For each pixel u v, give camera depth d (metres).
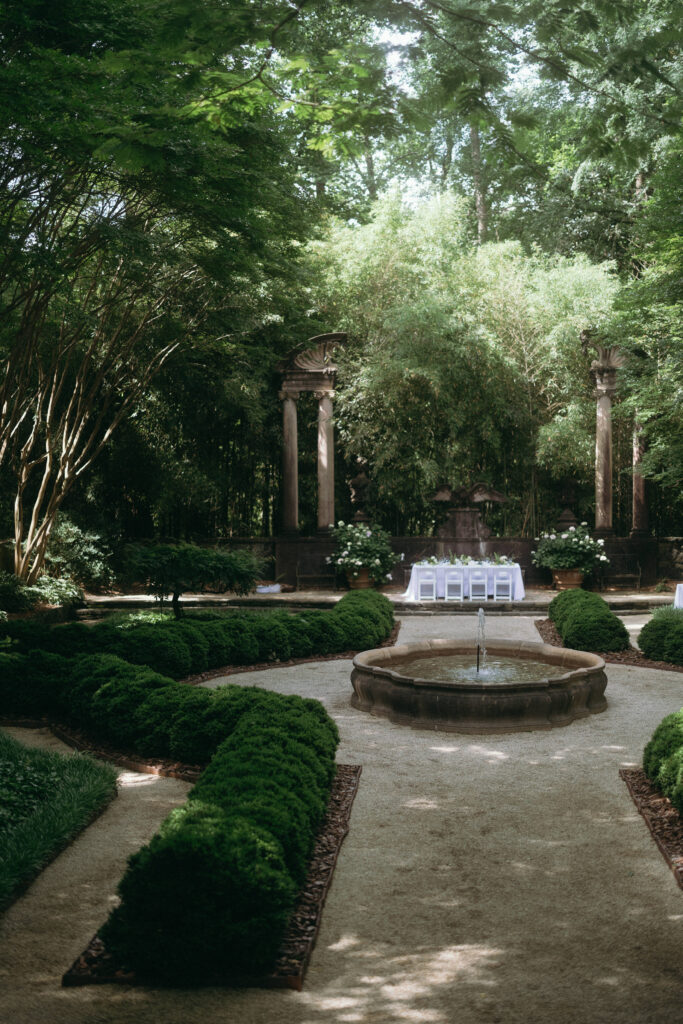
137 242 9.26
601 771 5.91
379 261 18.80
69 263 9.72
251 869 3.31
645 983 3.15
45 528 14.16
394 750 6.45
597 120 3.42
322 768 4.86
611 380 17.70
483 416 18.61
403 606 15.35
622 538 18.25
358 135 3.75
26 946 3.43
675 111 3.33
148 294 14.52
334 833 4.67
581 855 4.41
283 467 18.27
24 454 13.73
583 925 3.63
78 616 14.59
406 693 7.23
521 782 5.67
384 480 19.02
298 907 3.73
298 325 18.55
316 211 13.44
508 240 19.33
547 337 17.77
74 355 15.28
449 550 17.61
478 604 15.28
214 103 3.67
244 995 3.09
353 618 11.17
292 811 3.99
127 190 9.73
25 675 7.39
